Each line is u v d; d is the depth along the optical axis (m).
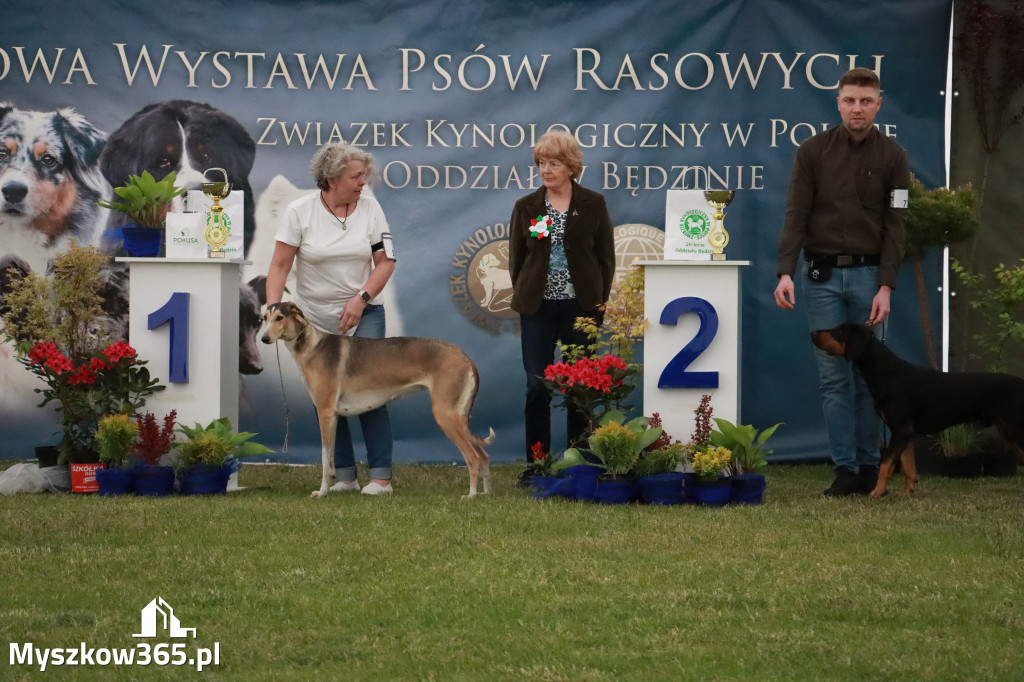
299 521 6.17
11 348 9.71
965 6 9.49
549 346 8.02
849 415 7.65
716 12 9.68
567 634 4.05
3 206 9.73
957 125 9.59
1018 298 8.91
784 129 9.70
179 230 7.82
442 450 9.88
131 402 7.82
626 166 9.77
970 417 7.44
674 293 7.48
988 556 5.36
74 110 9.76
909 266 9.63
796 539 5.73
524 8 9.77
